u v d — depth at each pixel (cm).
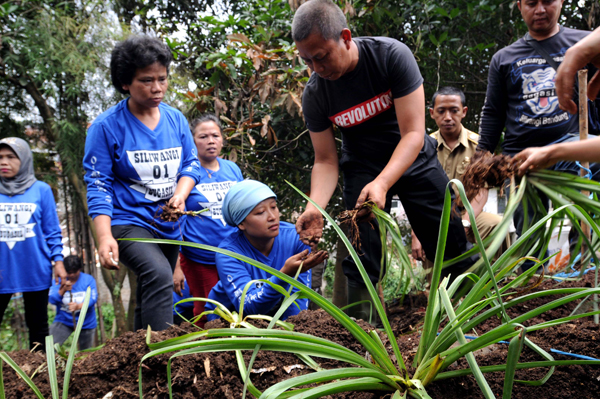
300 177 528
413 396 111
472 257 270
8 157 332
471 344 108
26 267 336
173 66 508
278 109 492
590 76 276
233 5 556
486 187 158
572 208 141
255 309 192
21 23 476
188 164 266
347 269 268
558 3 282
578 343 141
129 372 143
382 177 205
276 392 96
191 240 306
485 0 450
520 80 296
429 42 486
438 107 367
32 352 174
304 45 202
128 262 237
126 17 570
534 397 123
